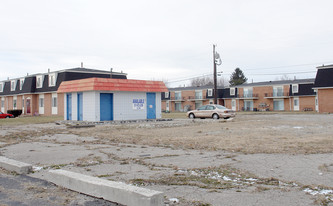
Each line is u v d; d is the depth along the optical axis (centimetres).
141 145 1079
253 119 2445
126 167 728
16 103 4834
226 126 1764
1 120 2814
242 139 1138
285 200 475
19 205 490
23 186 604
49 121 2559
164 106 8006
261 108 6366
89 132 1558
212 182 584
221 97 7031
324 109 3906
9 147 1100
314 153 841
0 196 538
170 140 1178
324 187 534
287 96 5962
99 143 1152
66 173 614
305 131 1403
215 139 1162
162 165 738
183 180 601
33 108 4375
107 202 506
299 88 5812
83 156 885
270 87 6266
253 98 6456
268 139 1127
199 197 500
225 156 831
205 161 772
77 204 495
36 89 4319
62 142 1211
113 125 1953
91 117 2194
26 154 944
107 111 2241
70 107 2452
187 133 1429
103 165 757
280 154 837
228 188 545
